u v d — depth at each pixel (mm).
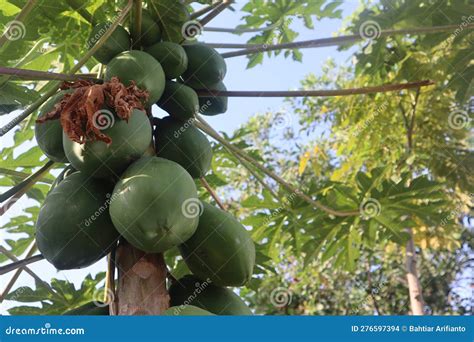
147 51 3410
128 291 2625
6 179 4961
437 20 4781
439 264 9258
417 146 7477
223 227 2914
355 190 5094
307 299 9766
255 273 4418
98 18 3646
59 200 2797
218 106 3791
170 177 2635
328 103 9031
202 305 2900
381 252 9594
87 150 2740
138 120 2861
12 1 3664
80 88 2859
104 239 2807
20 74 3133
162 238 2539
